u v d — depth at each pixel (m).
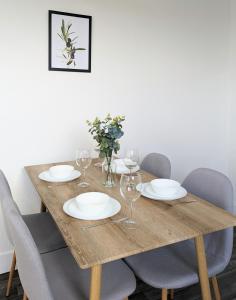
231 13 2.92
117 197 1.48
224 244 1.45
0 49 1.95
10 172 2.12
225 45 2.96
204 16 2.75
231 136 3.13
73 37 2.15
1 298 1.85
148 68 2.52
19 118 2.08
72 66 2.18
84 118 2.30
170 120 2.74
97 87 2.31
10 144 2.08
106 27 2.27
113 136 1.59
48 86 2.13
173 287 1.28
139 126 2.57
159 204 1.39
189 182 1.75
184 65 2.71
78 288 1.21
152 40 2.49
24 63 2.03
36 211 2.25
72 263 1.38
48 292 0.99
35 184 1.67
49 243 1.62
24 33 2.00
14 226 0.98
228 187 1.51
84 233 1.10
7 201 1.14
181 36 2.64
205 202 1.42
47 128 2.18
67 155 2.29
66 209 1.29
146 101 2.56
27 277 1.04
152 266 1.39
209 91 2.94
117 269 1.33
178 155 2.86
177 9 2.58
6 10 1.93
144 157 2.43
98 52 2.27
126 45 2.38
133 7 2.36
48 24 2.06
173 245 1.59
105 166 1.82
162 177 2.01
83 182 1.72
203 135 2.98
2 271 2.15
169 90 2.67
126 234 1.10
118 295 1.18
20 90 2.05
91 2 2.18
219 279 2.00
